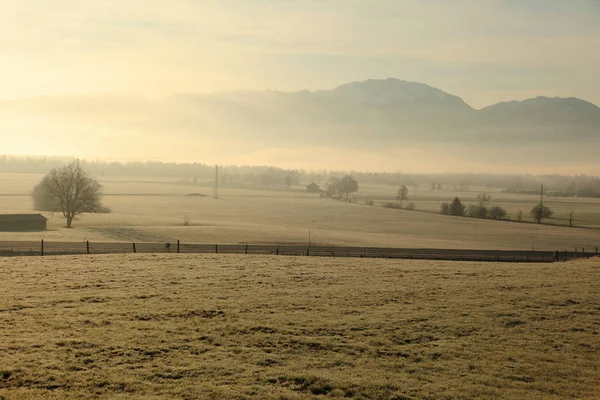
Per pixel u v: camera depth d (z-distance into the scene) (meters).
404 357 23.14
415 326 27.17
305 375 20.50
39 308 28.20
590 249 108.88
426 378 20.95
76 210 122.75
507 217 194.62
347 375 20.78
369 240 103.31
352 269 43.91
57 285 34.12
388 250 76.31
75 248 65.19
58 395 17.94
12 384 18.69
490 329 27.20
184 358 21.75
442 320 28.30
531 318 29.30
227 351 22.75
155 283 35.44
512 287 36.91
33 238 85.75
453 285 37.25
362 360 22.48
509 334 26.59
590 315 30.11
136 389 18.73
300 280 37.88
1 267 41.34
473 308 30.84
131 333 24.39
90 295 31.39
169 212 176.88
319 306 30.25
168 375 20.03
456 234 137.38
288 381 20.00
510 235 137.62
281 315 28.08
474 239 126.06
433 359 23.08
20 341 22.75
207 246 73.56
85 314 27.31
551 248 109.25
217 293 32.75
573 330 27.55
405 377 20.94
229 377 20.03
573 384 20.94
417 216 189.75
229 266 43.72
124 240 90.69
